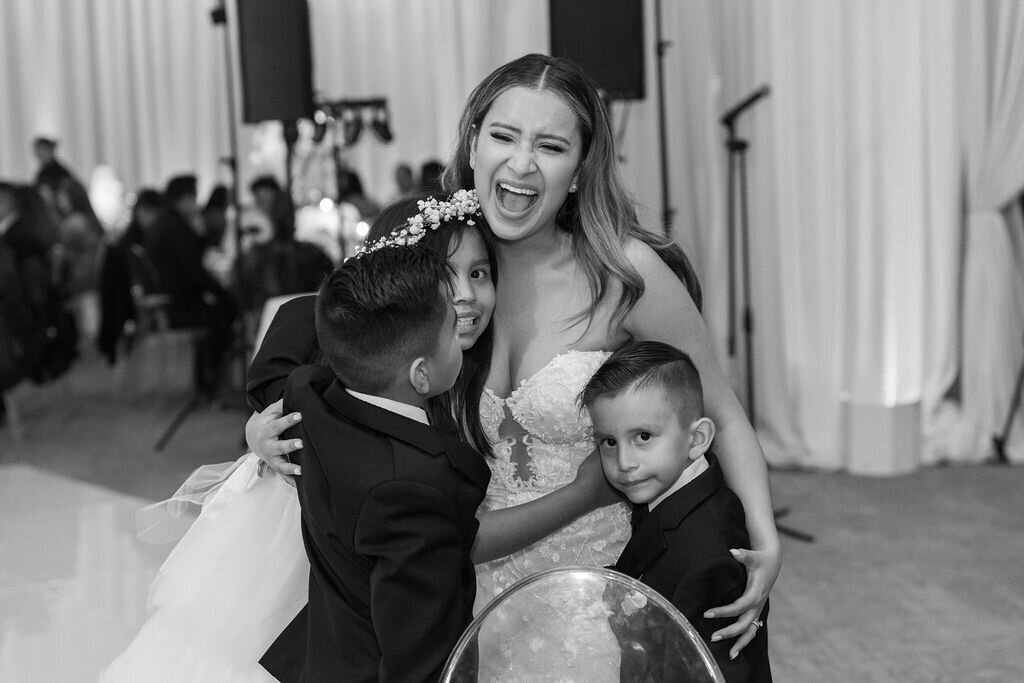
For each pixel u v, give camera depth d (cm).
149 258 706
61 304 717
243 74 492
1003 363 525
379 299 150
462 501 149
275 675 171
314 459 156
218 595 190
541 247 183
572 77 172
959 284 534
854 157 516
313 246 673
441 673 142
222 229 810
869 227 516
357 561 149
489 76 175
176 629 192
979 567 372
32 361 653
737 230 576
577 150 173
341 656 152
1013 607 333
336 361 155
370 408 152
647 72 594
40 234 695
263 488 195
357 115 669
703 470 175
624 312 182
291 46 486
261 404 189
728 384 191
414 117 1088
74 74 1077
